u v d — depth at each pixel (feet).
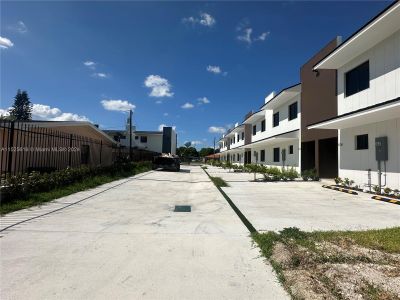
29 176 31.83
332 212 27.86
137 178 62.34
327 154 60.85
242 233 20.20
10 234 18.74
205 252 16.25
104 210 27.48
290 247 16.10
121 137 157.99
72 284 12.14
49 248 16.34
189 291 11.76
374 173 40.63
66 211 26.17
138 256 15.47
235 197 37.81
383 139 38.52
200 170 109.81
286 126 79.00
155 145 177.47
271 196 38.70
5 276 12.75
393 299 10.73
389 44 37.29
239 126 139.03
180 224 22.75
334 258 14.58
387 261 14.43
